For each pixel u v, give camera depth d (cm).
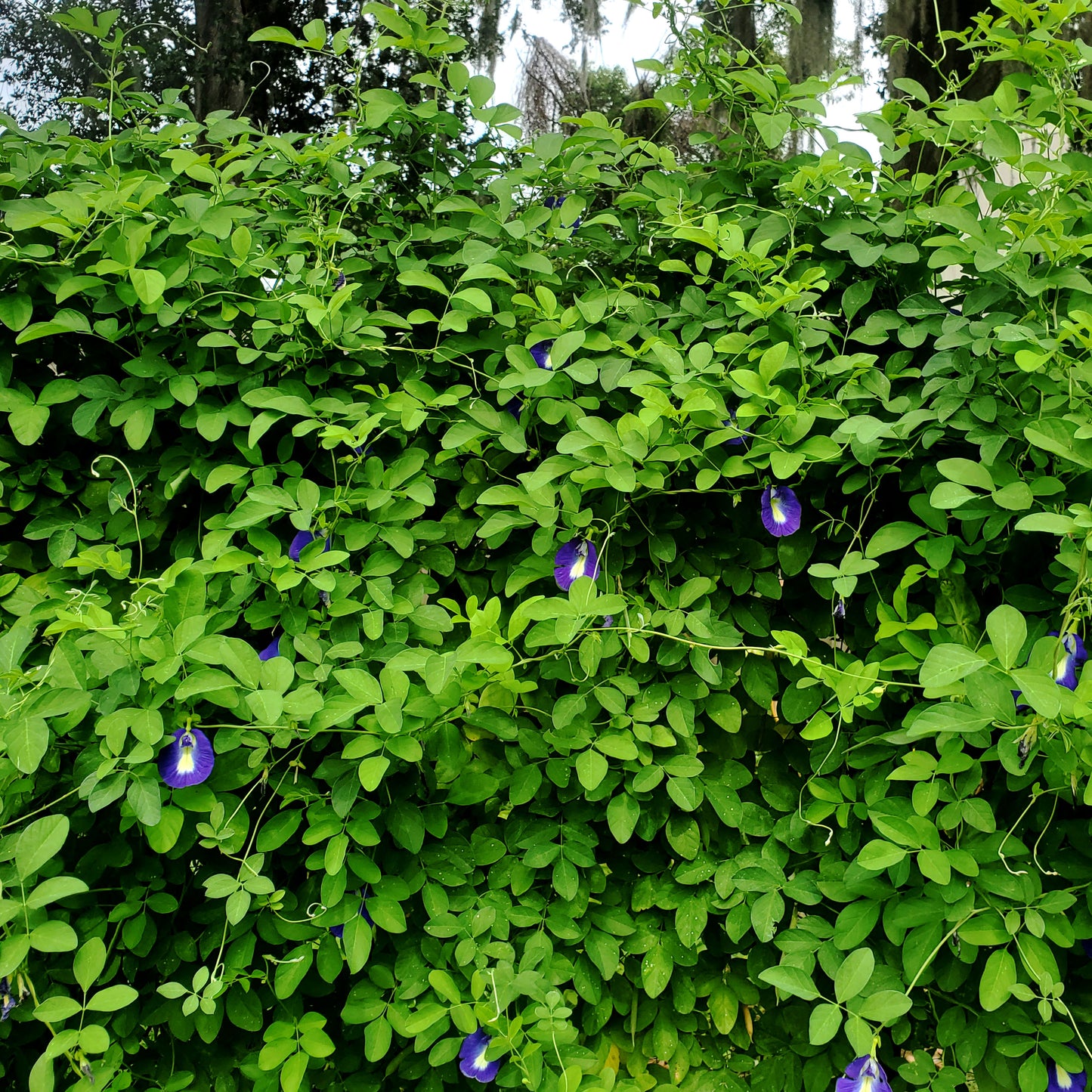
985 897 157
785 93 201
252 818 177
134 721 143
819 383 181
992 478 163
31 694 143
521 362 179
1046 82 187
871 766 174
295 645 164
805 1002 182
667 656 175
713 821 185
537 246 197
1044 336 167
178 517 197
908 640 165
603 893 184
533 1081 153
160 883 168
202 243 171
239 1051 176
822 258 199
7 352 184
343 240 192
